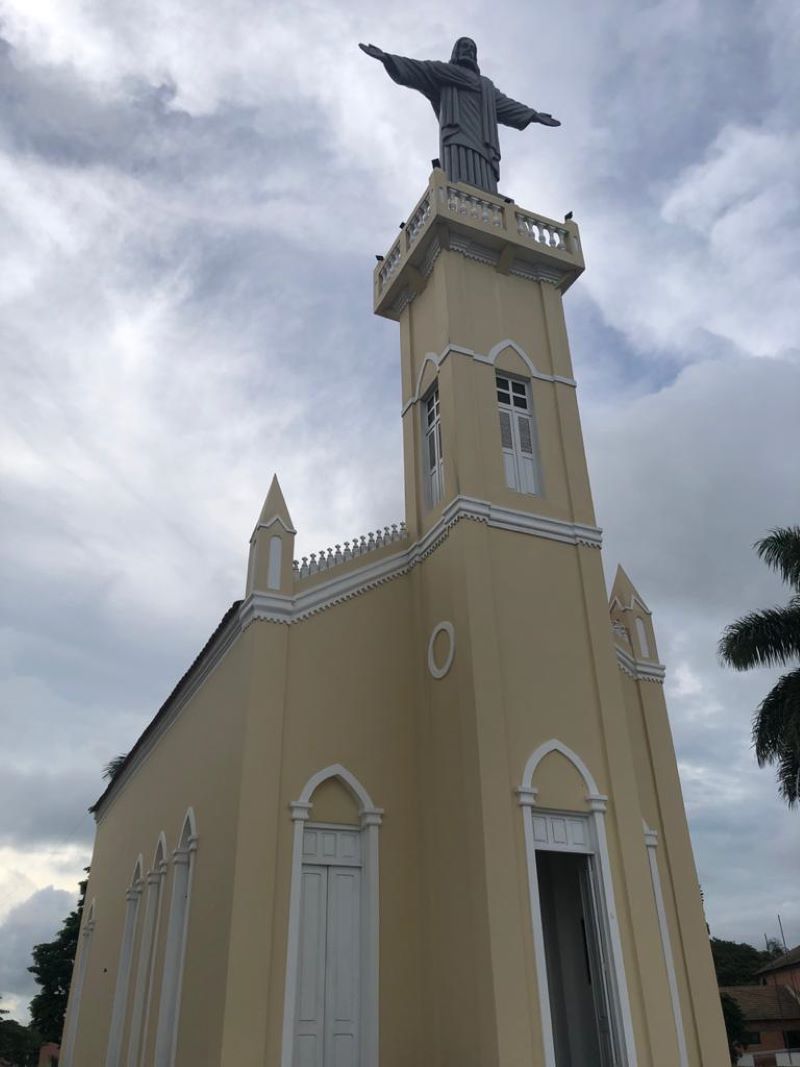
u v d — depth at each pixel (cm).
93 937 2792
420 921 1352
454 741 1377
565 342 1817
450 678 1427
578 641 1515
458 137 2044
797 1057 4488
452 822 1335
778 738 2103
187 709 1903
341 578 1550
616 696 1486
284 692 1399
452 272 1731
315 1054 1229
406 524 1711
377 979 1287
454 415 1594
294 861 1292
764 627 2164
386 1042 1257
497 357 1709
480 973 1184
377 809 1395
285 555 1501
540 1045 1150
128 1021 1956
